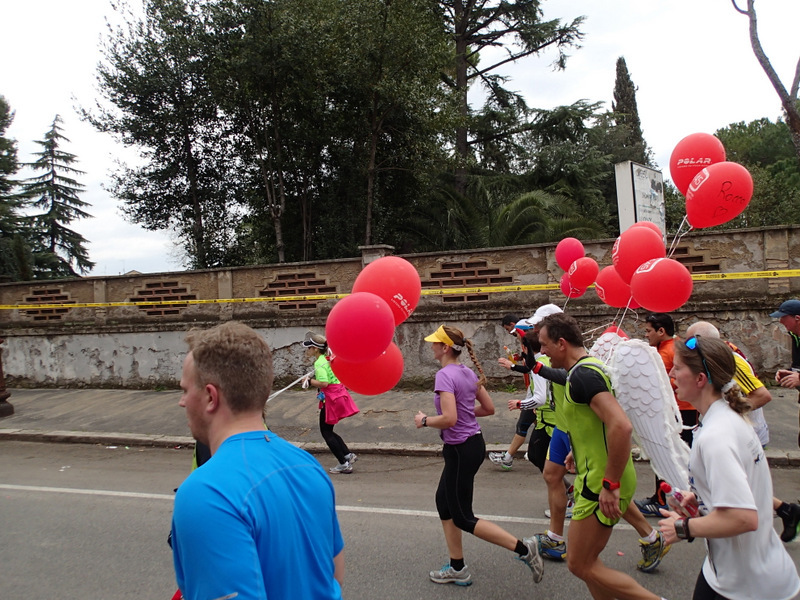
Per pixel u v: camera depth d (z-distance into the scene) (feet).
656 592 12.19
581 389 9.87
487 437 24.77
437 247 57.62
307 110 49.47
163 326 37.96
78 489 21.09
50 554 15.33
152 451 27.02
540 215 54.65
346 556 14.51
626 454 9.32
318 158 53.42
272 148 52.65
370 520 16.97
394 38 45.75
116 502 19.49
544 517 16.60
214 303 37.42
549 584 12.74
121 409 33.37
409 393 32.68
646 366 10.25
